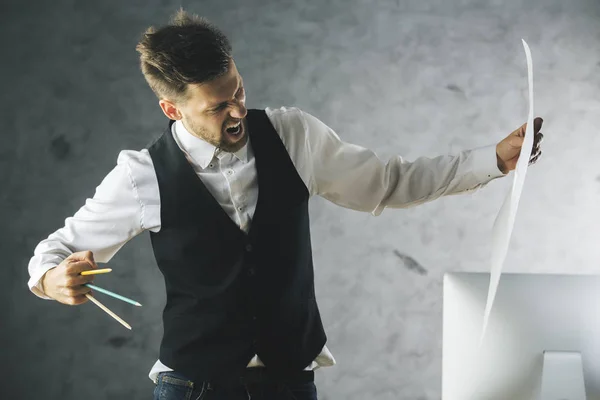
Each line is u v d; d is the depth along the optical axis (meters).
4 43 4.40
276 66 4.40
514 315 1.98
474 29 4.39
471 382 2.00
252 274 2.11
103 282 4.41
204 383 2.09
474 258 4.39
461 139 4.39
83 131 4.40
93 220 2.12
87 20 4.41
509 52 4.39
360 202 2.19
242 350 2.09
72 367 4.42
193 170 2.11
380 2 4.40
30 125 4.40
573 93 4.38
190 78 1.86
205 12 4.41
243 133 2.07
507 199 1.80
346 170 2.14
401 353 4.42
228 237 2.11
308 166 2.15
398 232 4.39
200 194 2.11
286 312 2.12
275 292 2.11
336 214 4.40
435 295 4.41
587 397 1.95
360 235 4.40
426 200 2.13
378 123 4.39
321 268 4.40
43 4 4.40
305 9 4.41
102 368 4.43
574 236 4.38
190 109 1.95
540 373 1.96
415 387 4.43
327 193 2.21
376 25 4.40
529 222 4.39
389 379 4.43
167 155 2.14
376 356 4.42
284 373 2.11
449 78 4.39
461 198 4.38
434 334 4.41
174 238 2.12
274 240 2.12
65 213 4.41
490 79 4.39
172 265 2.14
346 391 4.43
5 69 4.40
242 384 2.09
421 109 4.39
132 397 4.43
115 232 2.13
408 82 4.40
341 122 4.41
